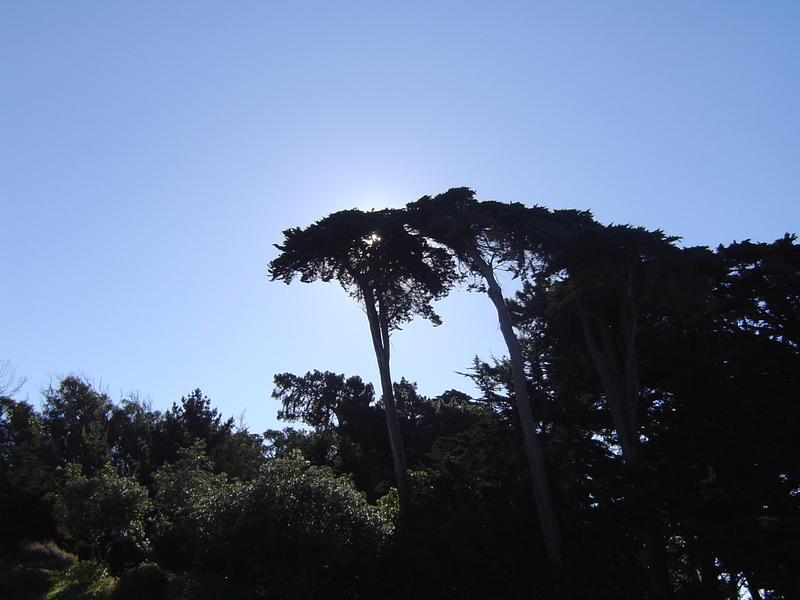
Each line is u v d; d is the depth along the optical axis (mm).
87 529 26359
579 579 23344
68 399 49156
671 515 22234
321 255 29906
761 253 25766
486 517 25406
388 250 30391
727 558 21531
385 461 44594
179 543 25172
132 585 22484
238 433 42938
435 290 32000
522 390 26875
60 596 22422
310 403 57344
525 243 27531
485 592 23062
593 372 30516
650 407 28859
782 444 21734
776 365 23656
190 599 20938
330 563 20703
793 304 24969
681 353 27047
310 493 21953
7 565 25516
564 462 27656
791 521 20047
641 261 25125
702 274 25203
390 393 31000
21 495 34156
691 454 24141
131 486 27703
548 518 24594
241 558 20359
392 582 21969
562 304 26422
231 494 21891
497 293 28438
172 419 40969
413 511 26453
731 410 23469
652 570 23781
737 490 22281
